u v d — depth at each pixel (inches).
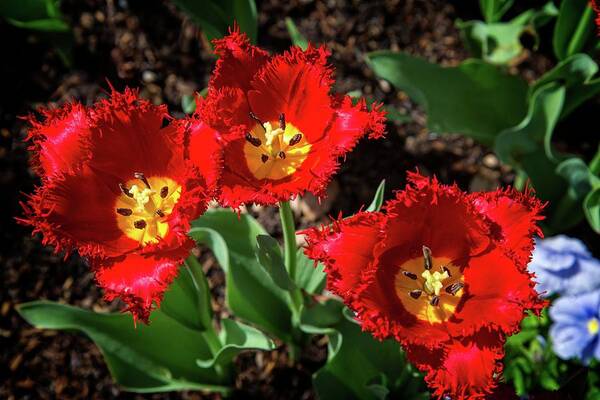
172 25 32.8
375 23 33.2
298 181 19.5
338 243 19.1
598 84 27.6
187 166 19.1
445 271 20.1
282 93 20.4
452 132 28.5
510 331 18.8
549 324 25.1
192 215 18.7
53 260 29.1
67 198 19.5
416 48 33.1
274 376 27.9
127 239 20.0
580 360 24.5
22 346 28.0
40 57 32.0
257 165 20.4
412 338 18.9
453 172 31.1
